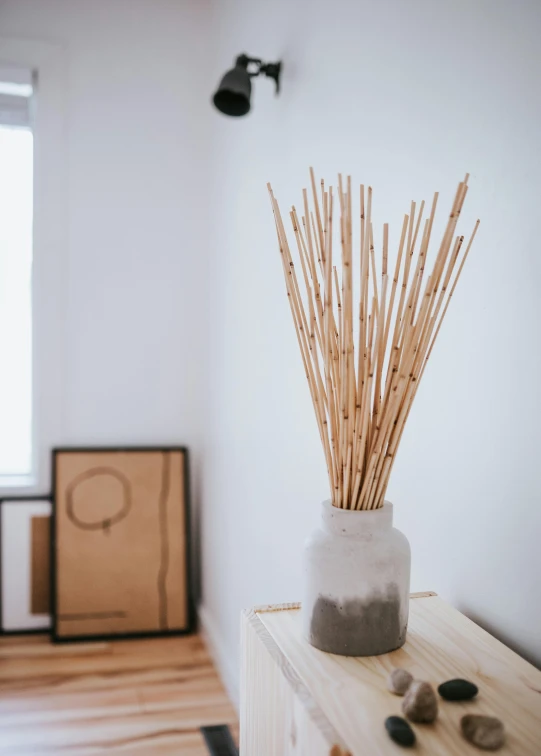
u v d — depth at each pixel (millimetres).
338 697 797
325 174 1568
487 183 1001
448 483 1098
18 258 2770
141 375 2762
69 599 2615
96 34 2672
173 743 1910
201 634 2674
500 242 972
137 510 2703
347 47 1455
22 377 2795
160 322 2768
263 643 938
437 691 809
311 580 925
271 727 891
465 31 1054
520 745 711
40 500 2664
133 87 2711
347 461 910
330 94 1538
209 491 2623
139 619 2666
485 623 1006
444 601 1078
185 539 2734
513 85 945
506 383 960
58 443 2691
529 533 916
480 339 1018
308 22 1666
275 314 1869
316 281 940
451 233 878
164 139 2744
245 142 2184
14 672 2330
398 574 910
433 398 1140
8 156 2740
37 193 2648
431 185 1146
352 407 897
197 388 2811
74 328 2689
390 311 908
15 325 2775
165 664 2420
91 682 2270
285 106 1815
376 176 1333
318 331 941
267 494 1929
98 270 2705
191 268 2785
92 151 2682
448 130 1099
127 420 2756
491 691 815
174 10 2738
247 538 2113
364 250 884
